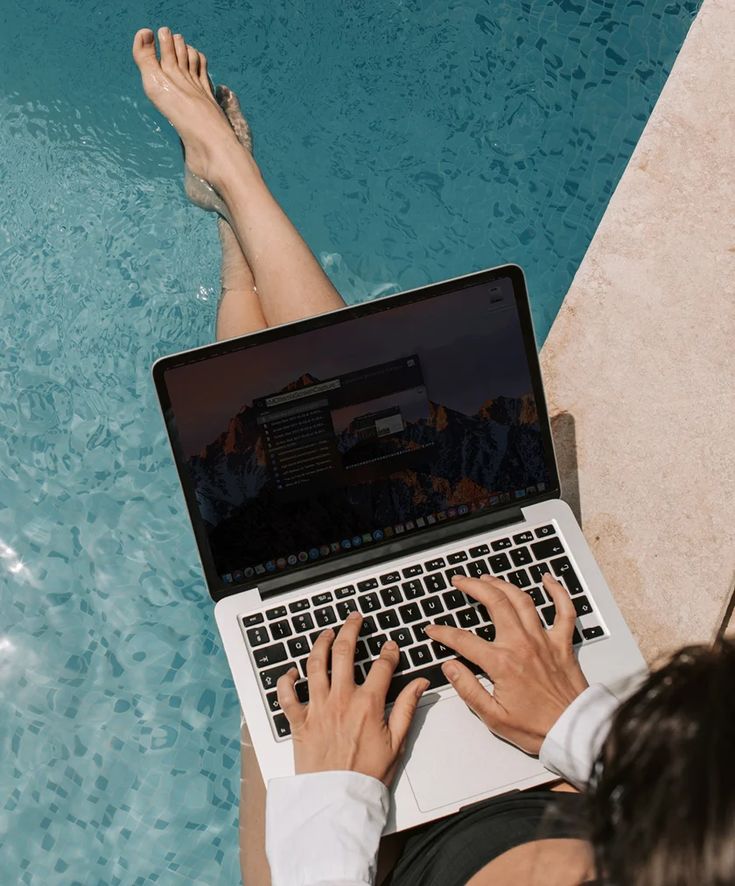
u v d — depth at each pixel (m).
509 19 1.88
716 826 0.34
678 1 1.88
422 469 1.16
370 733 0.98
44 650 1.58
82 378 1.70
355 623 1.07
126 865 1.49
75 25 1.83
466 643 1.03
